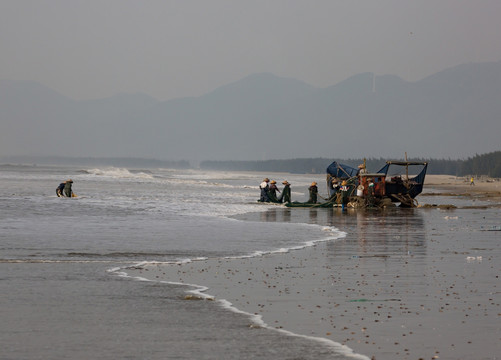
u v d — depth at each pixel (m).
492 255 44.56
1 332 22.67
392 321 24.70
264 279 34.44
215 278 34.78
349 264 40.09
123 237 55.53
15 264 39.22
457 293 30.27
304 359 19.83
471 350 20.80
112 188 171.88
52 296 29.23
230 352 20.52
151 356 20.05
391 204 104.75
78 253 44.81
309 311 26.48
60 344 21.27
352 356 20.09
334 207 105.00
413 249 48.28
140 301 28.34
